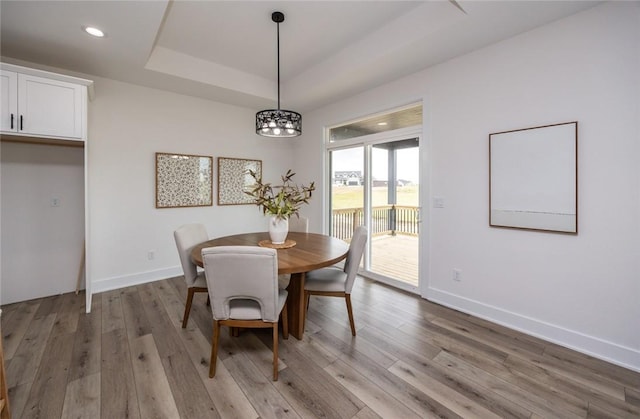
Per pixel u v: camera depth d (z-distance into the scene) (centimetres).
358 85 347
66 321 254
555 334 223
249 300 196
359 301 305
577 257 212
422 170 311
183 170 383
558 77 216
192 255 223
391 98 336
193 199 393
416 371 189
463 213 277
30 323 250
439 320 261
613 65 194
